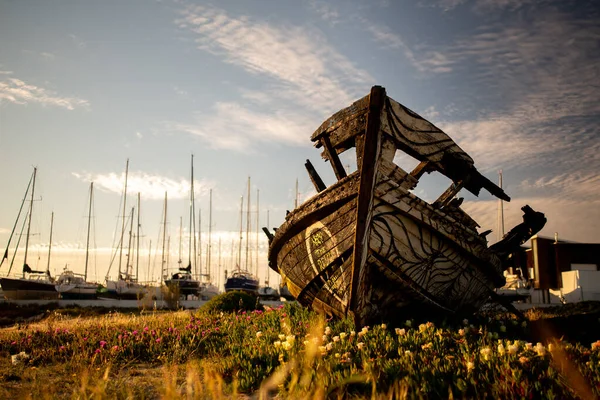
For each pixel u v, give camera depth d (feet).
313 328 26.22
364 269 26.76
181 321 44.06
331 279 29.81
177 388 18.30
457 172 34.12
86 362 25.95
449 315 32.76
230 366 21.66
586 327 32.63
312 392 14.89
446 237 29.76
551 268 100.32
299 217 30.45
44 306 103.55
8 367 27.27
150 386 20.16
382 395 14.26
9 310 94.99
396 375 16.78
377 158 25.36
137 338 32.89
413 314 31.30
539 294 98.78
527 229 39.14
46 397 17.22
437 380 15.97
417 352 20.57
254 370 19.98
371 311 28.25
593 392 14.08
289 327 30.14
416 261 29.07
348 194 27.96
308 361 18.47
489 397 14.64
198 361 25.46
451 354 20.10
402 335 23.80
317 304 32.99
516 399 14.03
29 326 47.26
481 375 16.03
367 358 19.42
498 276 34.96
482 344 21.59
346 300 29.37
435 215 29.30
